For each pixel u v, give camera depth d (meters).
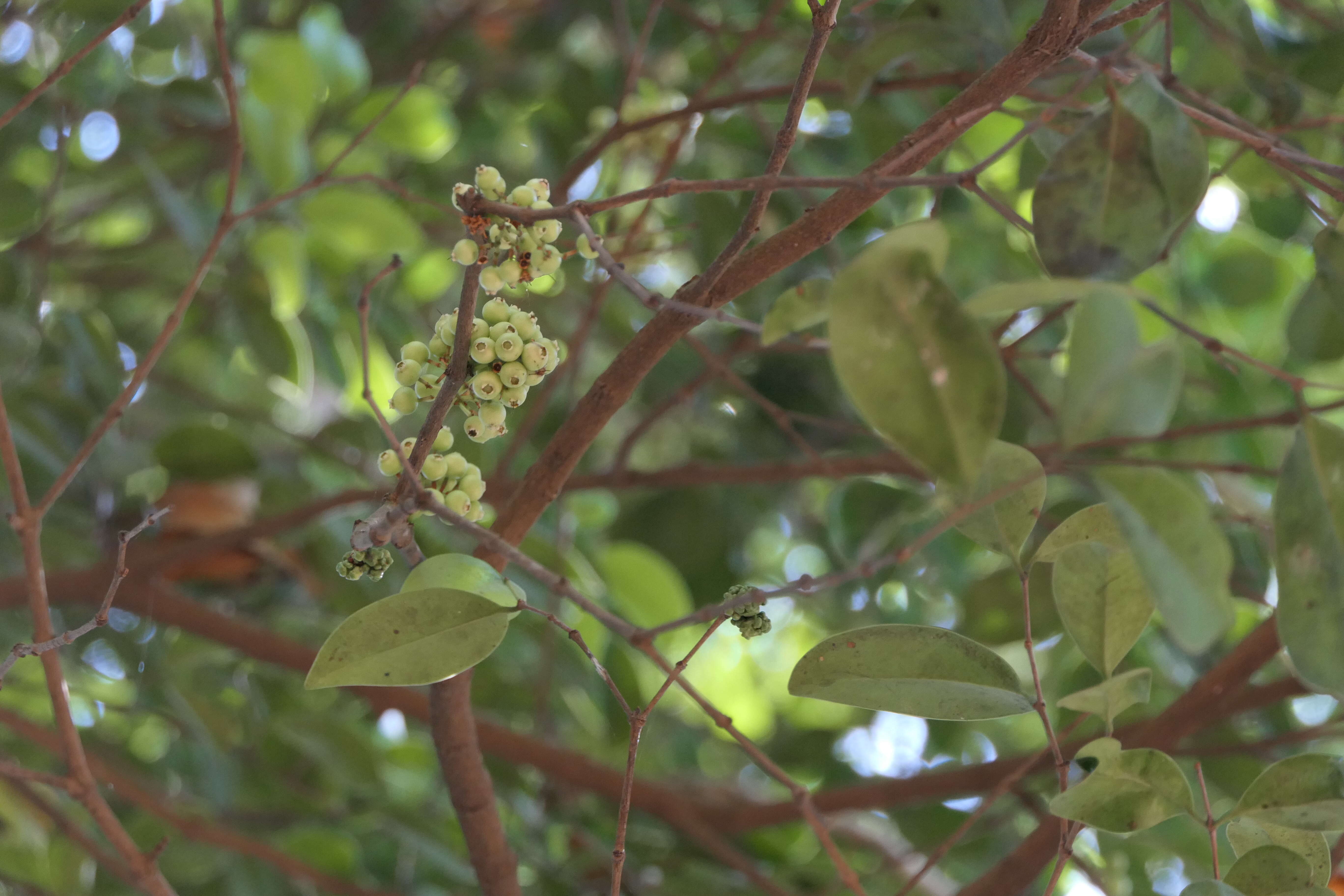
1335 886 2.13
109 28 2.06
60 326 2.66
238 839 2.26
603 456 3.42
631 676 2.53
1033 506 1.98
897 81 2.19
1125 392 1.87
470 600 1.96
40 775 2.03
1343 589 1.90
